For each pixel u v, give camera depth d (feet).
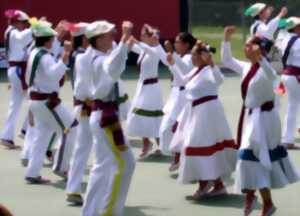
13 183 47.16
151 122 53.36
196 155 41.75
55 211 40.78
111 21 115.34
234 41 136.05
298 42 58.03
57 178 48.49
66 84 94.94
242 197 43.39
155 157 54.90
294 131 59.41
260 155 36.42
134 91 89.10
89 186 36.70
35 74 44.86
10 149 58.34
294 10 135.13
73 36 43.27
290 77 58.03
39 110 45.52
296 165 51.62
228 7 146.82
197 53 41.91
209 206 41.55
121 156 36.42
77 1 114.42
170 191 44.96
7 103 81.71
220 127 42.09
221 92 89.71
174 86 49.96
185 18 116.47
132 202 42.42
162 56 51.83
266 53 38.91
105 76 35.81
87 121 41.42
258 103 36.91
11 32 58.34
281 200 42.83
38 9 113.60
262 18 60.44
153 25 116.06
